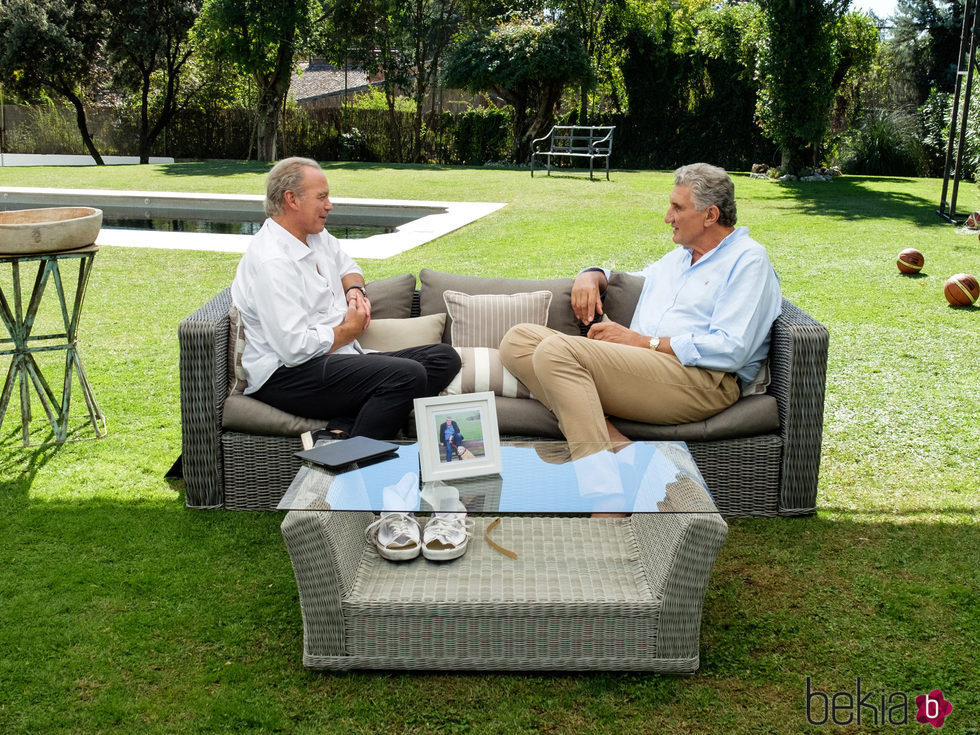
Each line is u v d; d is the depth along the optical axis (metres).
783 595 2.27
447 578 2.06
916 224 8.42
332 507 1.89
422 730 1.78
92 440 3.29
